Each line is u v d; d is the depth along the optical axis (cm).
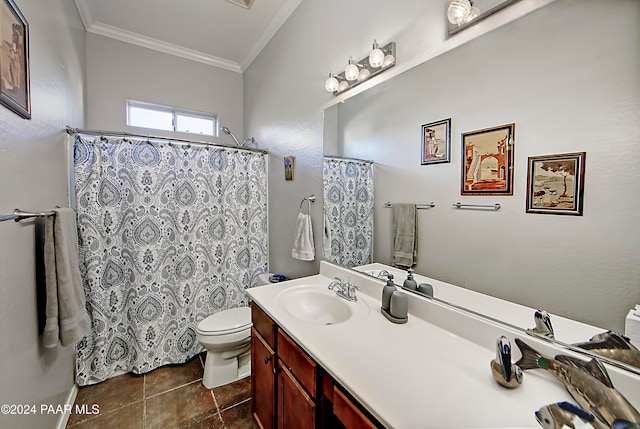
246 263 250
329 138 171
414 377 78
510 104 85
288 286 157
